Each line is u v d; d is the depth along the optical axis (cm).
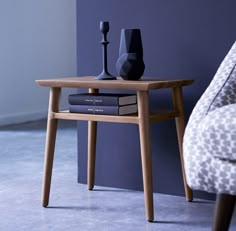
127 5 258
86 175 276
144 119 213
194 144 167
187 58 246
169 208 233
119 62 232
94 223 213
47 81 233
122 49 232
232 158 156
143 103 213
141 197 251
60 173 300
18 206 237
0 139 417
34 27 538
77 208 234
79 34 272
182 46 247
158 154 258
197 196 249
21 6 521
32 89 537
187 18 245
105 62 237
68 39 584
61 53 575
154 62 254
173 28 248
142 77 252
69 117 230
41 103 549
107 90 266
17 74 519
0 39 498
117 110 220
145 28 255
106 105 222
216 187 161
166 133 254
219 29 238
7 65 507
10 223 214
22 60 524
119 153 267
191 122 174
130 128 262
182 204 239
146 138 213
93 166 264
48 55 558
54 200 246
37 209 233
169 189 256
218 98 177
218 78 184
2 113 503
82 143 276
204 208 233
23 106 527
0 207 236
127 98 225
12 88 513
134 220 217
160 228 207
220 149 156
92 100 225
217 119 156
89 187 265
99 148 272
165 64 252
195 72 245
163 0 249
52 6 561
